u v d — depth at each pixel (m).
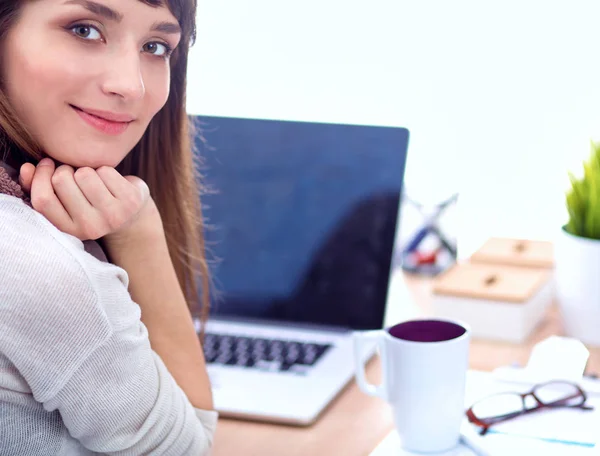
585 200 1.11
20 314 0.59
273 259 1.19
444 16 2.07
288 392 0.95
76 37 0.68
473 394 0.91
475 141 2.08
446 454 0.80
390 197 1.16
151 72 0.75
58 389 0.62
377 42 2.15
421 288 1.33
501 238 1.38
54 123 0.70
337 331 1.16
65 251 0.61
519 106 2.03
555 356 0.95
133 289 0.85
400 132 1.17
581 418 0.83
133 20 0.69
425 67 2.11
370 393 0.84
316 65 2.22
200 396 0.86
